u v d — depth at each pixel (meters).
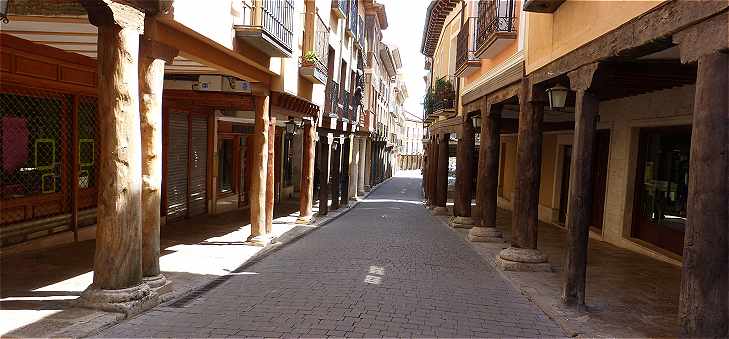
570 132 14.70
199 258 8.75
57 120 8.84
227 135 17.00
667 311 6.20
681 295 4.02
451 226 14.53
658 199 10.34
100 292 5.30
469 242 11.55
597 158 13.29
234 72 8.88
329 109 16.81
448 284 7.39
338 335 4.95
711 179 3.84
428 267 8.62
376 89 33.91
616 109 11.73
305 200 15.05
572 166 6.24
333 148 19.20
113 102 5.26
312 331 5.04
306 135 14.97
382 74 39.75
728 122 3.82
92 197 9.88
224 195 17.00
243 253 9.35
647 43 4.74
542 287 7.23
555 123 15.34
